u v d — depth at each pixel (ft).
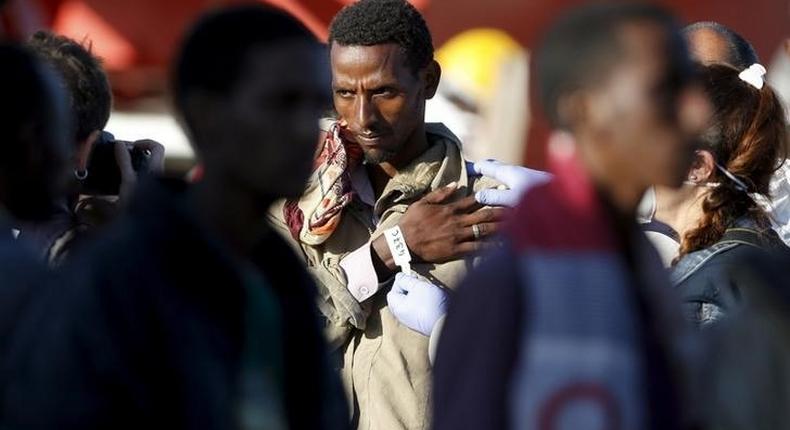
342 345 46.52
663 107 29.58
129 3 73.31
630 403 29.12
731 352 29.96
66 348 27.91
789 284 30.17
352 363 46.37
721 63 45.21
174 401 28.37
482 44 73.36
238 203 30.40
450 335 29.55
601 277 29.30
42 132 32.07
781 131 44.01
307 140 30.17
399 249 46.09
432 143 48.65
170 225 28.89
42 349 28.14
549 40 30.25
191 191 30.50
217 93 29.86
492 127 75.05
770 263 30.71
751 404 29.53
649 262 30.94
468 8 73.10
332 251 47.19
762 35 71.05
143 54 73.15
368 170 47.93
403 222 46.44
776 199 51.01
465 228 46.39
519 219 29.76
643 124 29.48
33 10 71.67
